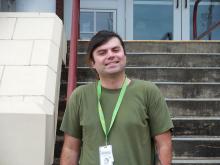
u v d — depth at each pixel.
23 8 8.21
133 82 2.50
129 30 9.26
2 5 8.19
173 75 5.68
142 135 2.42
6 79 4.21
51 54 4.66
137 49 6.32
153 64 6.02
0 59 4.51
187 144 4.34
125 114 2.41
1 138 3.22
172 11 9.36
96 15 9.21
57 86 4.50
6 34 4.95
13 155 3.21
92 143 2.43
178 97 5.33
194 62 6.04
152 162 2.51
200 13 9.39
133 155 2.39
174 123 4.63
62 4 8.56
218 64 6.05
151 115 2.46
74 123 2.57
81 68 5.60
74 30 4.67
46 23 5.19
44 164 3.23
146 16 9.32
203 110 4.99
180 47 6.36
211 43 6.39
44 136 3.22
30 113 3.21
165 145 2.46
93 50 2.49
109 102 2.46
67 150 2.62
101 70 2.47
